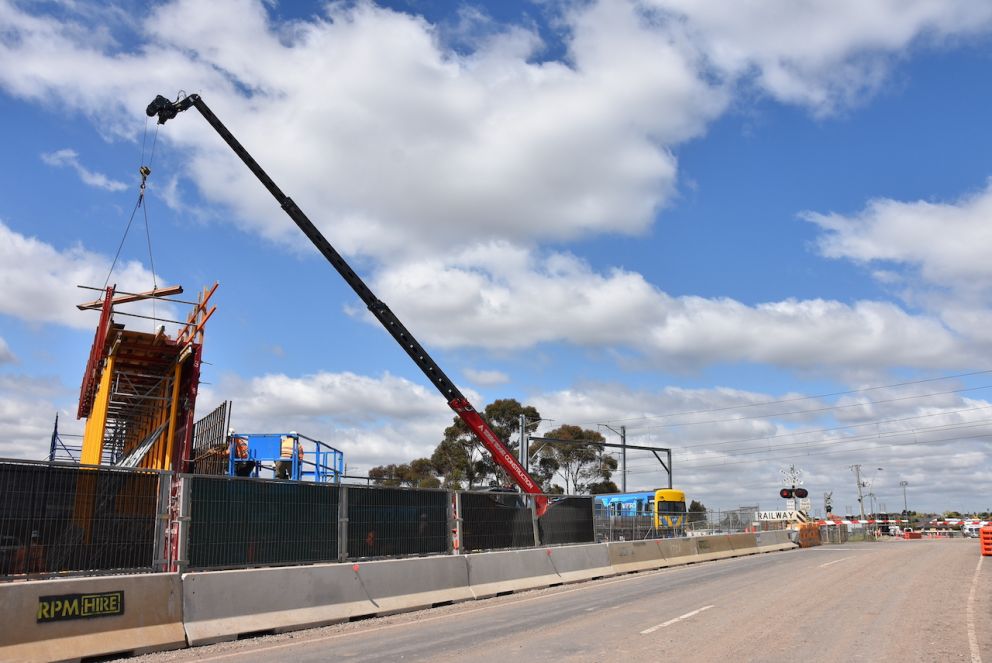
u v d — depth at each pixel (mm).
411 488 15867
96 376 23219
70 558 9602
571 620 11859
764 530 39906
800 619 11719
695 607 13289
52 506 9539
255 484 12352
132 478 10461
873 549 35969
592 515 23141
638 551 24172
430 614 13430
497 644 9648
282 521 12703
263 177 24312
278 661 8805
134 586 9805
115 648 9227
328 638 10695
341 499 13945
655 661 8367
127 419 28125
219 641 10430
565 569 19766
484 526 18016
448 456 62062
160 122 23203
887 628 10836
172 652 9688
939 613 12500
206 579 10750
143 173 21531
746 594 15422
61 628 8875
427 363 26688
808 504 58094
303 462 24391
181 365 22438
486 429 27031
